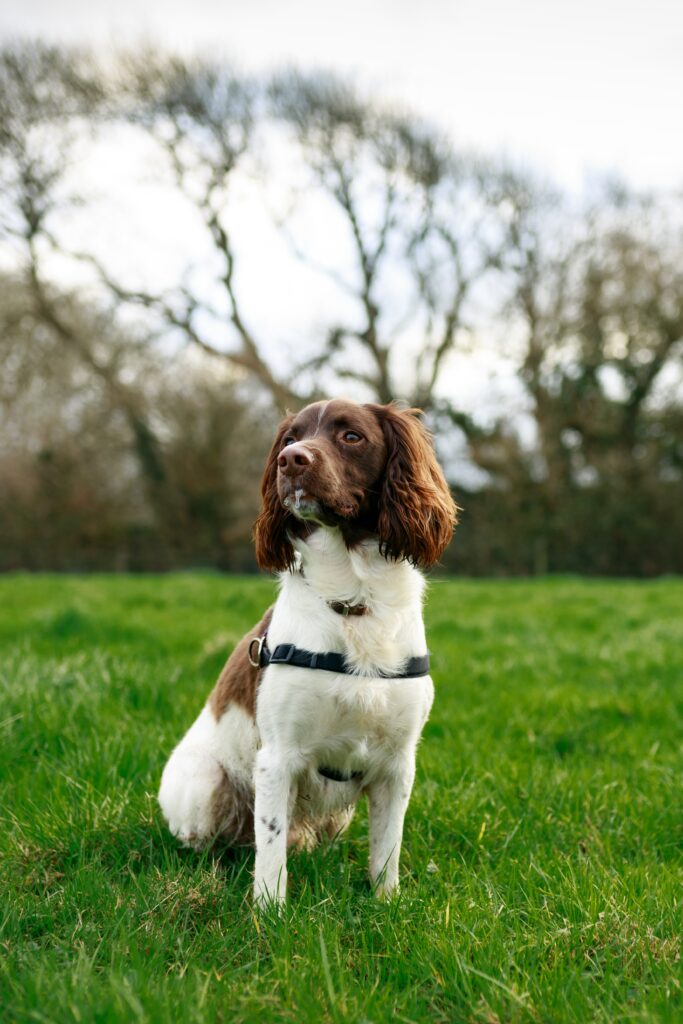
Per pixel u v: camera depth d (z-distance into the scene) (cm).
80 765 383
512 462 2525
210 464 2755
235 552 2739
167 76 2277
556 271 2548
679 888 289
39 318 2480
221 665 603
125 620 848
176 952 242
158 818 341
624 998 221
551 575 2459
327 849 333
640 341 2552
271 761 304
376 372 2566
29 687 484
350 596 305
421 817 361
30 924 262
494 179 2495
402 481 318
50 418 2742
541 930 250
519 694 577
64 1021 196
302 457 296
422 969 236
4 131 2175
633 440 2605
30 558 2697
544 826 352
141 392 2675
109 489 2802
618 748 467
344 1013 208
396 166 2436
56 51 2225
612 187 2508
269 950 248
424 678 319
